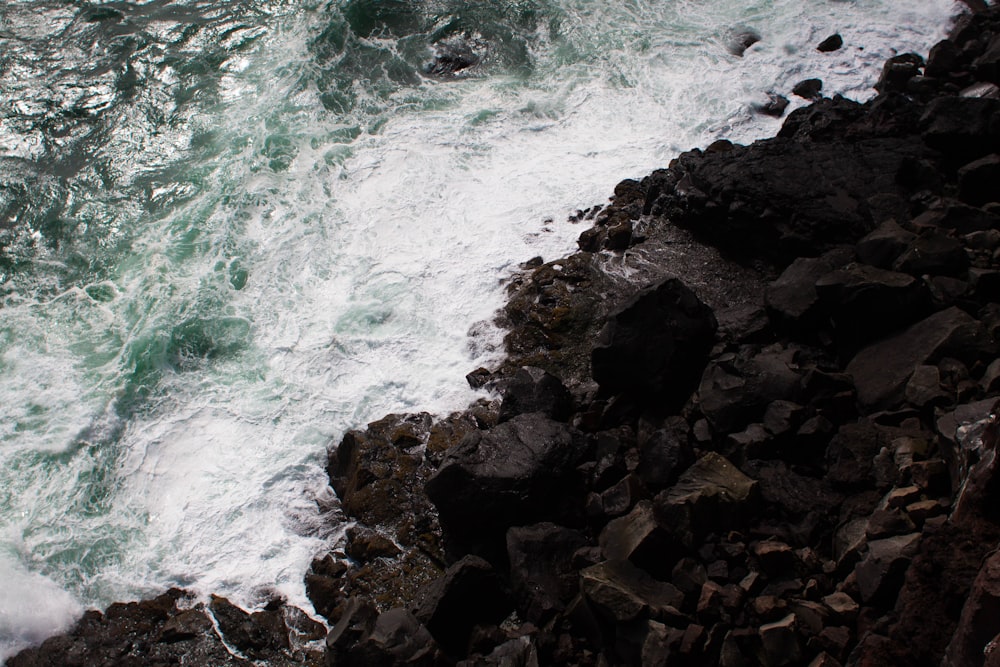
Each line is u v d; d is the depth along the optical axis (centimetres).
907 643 628
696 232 1137
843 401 844
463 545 854
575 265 1115
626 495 813
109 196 1325
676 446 835
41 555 914
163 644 832
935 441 778
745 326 956
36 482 980
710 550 749
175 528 931
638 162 1308
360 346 1083
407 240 1209
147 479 978
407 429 975
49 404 1047
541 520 832
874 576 681
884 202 1060
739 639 687
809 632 682
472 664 723
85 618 863
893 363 861
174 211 1288
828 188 1070
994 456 623
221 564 900
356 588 852
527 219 1225
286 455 984
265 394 1044
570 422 938
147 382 1064
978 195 1076
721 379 872
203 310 1134
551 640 743
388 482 921
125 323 1136
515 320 1082
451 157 1330
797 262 977
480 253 1180
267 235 1230
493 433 862
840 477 777
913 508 709
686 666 686
